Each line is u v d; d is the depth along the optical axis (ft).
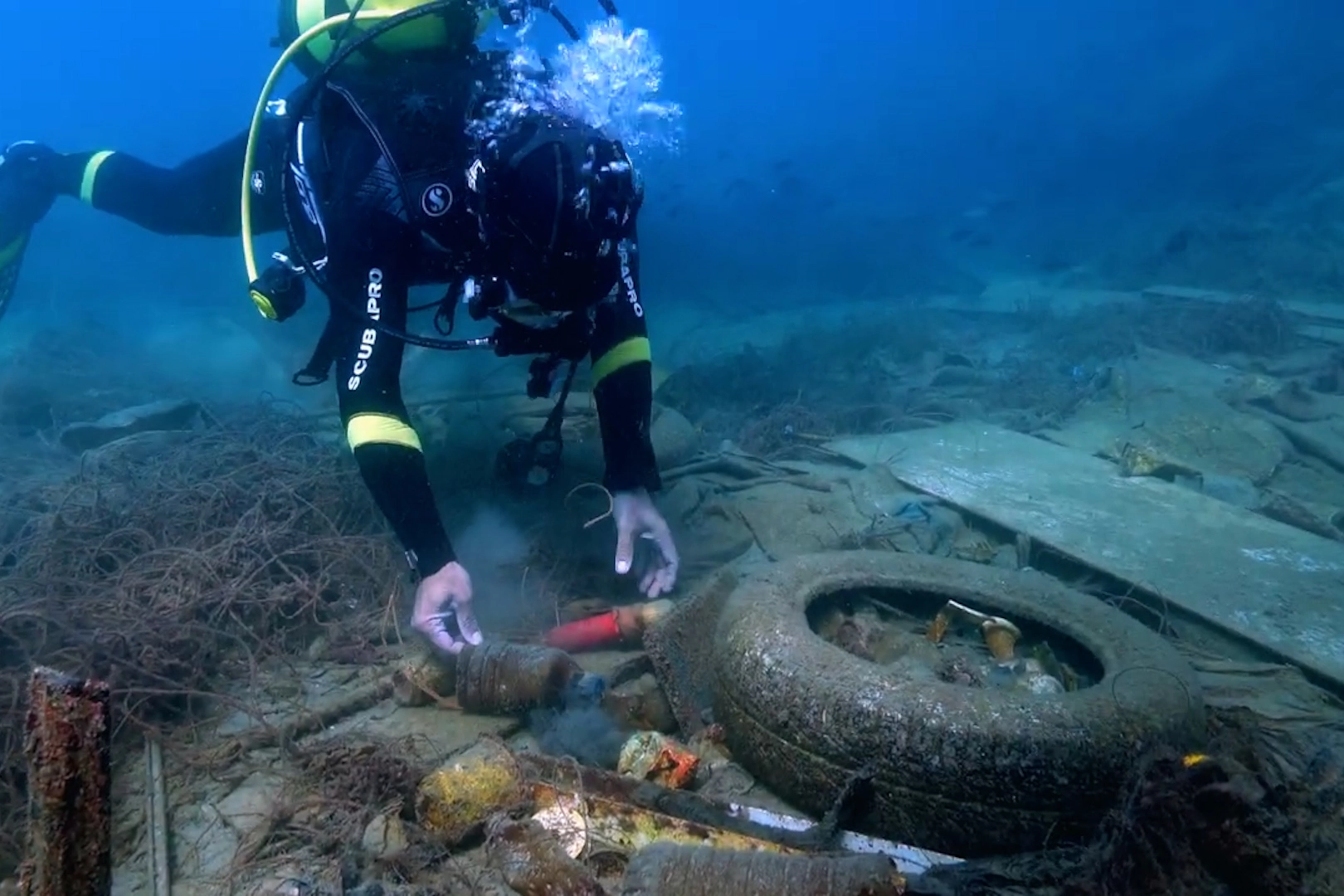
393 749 8.42
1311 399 21.01
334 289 9.42
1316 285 37.55
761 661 8.12
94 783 4.09
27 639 10.48
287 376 27.61
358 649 10.71
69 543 12.92
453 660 9.48
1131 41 153.89
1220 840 6.05
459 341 9.41
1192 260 43.83
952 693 7.33
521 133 8.68
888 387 26.23
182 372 29.35
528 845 6.86
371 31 9.34
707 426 21.90
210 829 7.84
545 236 8.51
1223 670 10.34
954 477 15.87
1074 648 9.36
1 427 22.08
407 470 9.62
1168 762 6.45
